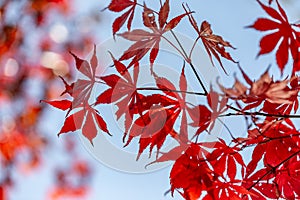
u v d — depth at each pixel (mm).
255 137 782
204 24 761
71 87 757
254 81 705
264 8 745
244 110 745
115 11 790
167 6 752
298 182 800
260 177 804
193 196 776
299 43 743
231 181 784
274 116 765
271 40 736
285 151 795
